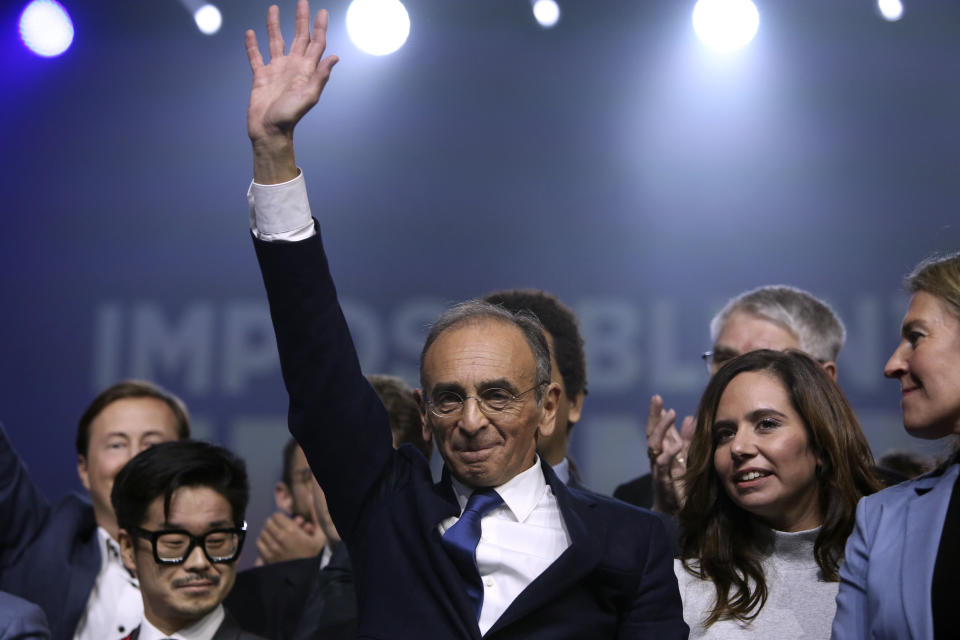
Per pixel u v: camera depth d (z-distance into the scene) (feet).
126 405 38.65
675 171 86.74
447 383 24.41
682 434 35.70
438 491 25.95
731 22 77.41
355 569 25.48
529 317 28.84
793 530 29.53
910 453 46.65
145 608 31.24
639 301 85.97
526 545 24.53
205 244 89.97
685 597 29.12
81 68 91.25
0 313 90.22
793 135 85.76
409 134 88.79
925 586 22.85
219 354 88.63
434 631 23.50
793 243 85.10
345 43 89.30
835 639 24.38
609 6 87.97
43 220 90.84
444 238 87.97
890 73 84.99
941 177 84.02
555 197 87.45
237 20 90.68
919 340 25.52
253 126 24.89
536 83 88.22
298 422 25.18
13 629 28.86
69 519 36.94
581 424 84.58
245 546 83.61
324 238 88.58
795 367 29.94
